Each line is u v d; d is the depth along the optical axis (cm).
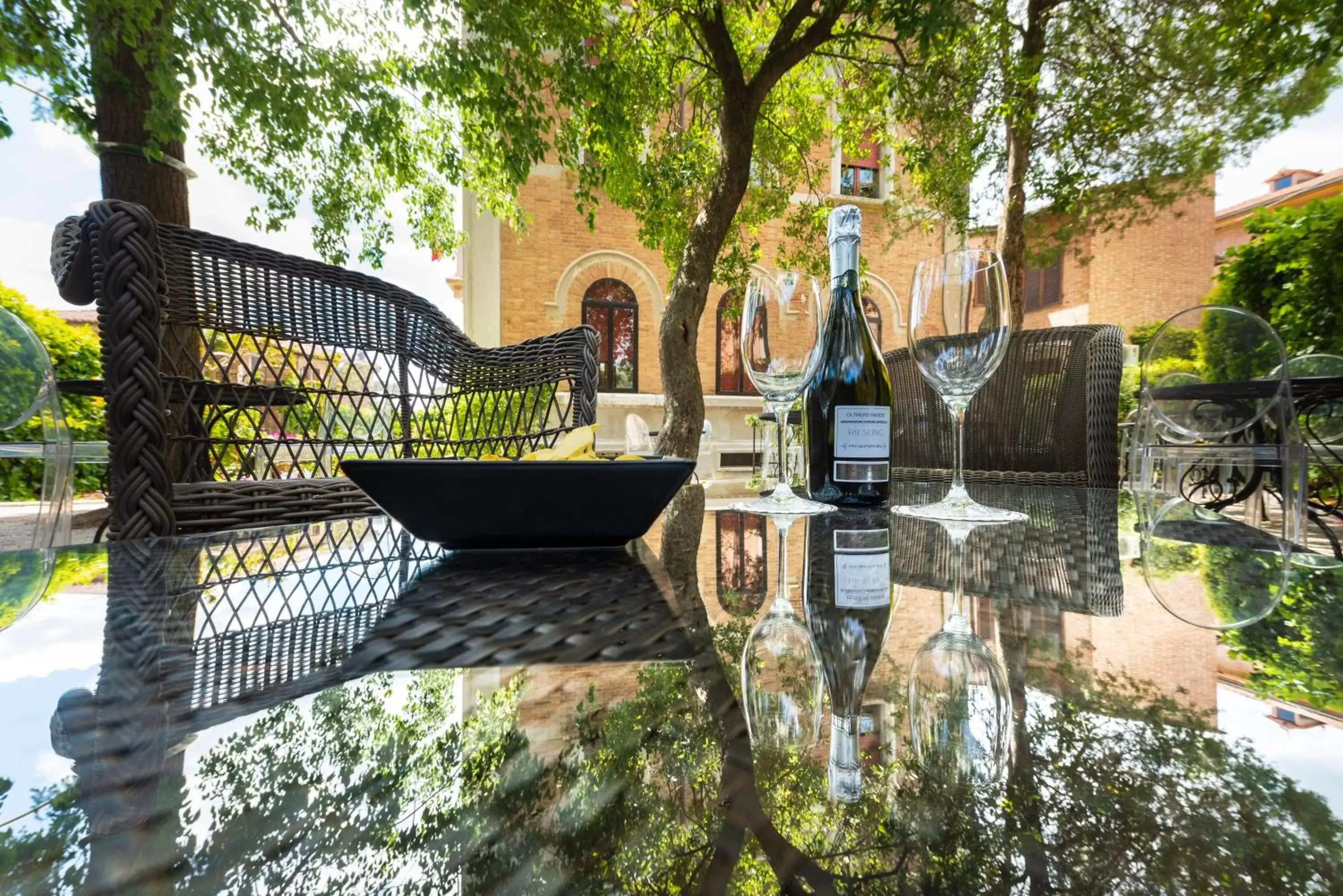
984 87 425
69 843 7
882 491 77
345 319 130
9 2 243
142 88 271
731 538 48
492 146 425
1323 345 397
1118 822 8
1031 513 65
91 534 196
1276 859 7
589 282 707
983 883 7
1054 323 934
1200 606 24
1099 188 506
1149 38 425
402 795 9
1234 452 223
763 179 501
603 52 373
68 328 468
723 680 16
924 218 604
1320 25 365
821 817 9
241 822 8
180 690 15
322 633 21
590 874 7
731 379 739
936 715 13
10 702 14
